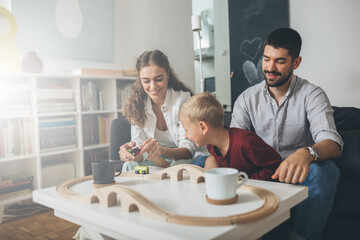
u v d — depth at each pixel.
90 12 2.95
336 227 1.21
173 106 1.68
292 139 1.48
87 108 2.62
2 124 2.14
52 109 2.37
